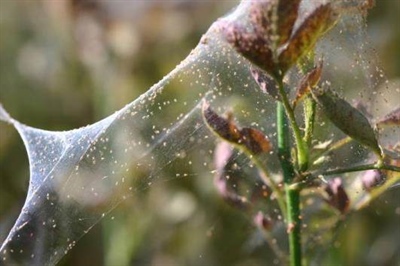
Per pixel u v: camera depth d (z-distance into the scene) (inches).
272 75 8.6
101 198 11.1
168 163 11.1
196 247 14.6
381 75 10.6
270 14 8.4
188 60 10.5
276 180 10.5
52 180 11.2
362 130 8.7
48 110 17.5
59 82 17.5
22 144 16.4
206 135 10.9
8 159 16.2
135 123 11.2
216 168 10.8
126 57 16.0
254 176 11.0
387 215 13.9
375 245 14.0
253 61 8.5
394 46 15.6
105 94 15.9
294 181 9.3
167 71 16.0
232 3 16.3
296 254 9.7
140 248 14.6
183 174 11.3
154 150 11.1
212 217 14.6
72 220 11.1
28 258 11.0
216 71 10.4
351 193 10.7
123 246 14.4
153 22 16.1
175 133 11.0
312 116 9.1
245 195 11.1
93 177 11.2
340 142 9.4
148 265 14.6
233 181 11.1
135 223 14.5
